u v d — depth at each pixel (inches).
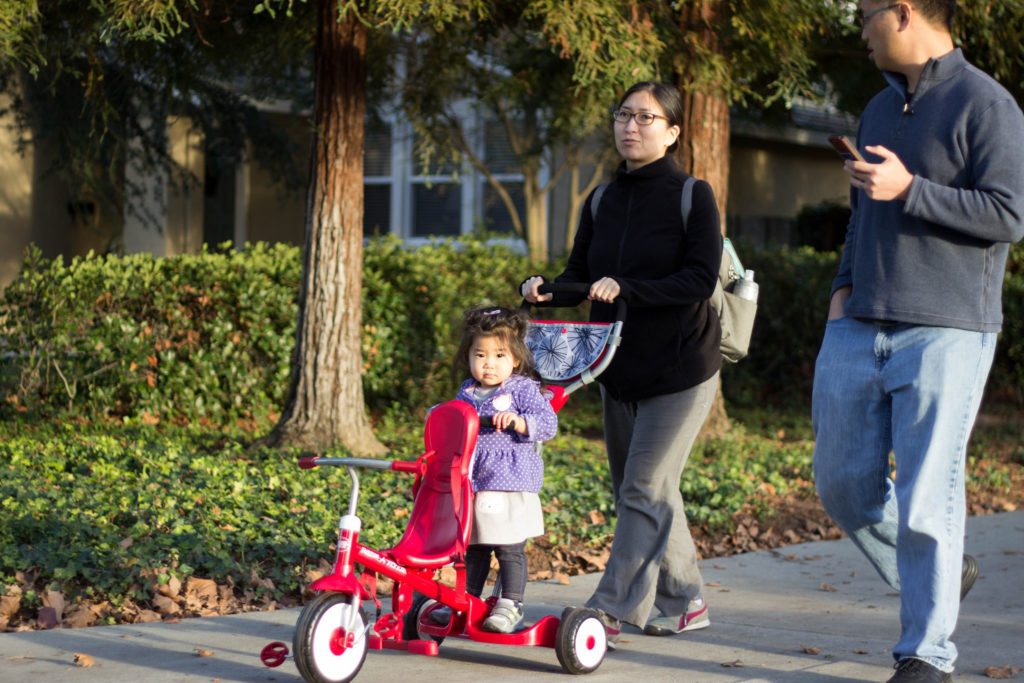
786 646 203.9
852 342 173.2
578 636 179.2
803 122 900.6
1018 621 226.4
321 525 278.7
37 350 448.1
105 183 633.6
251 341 485.1
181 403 473.4
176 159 815.1
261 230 955.3
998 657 195.6
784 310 649.0
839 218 917.8
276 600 240.5
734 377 642.8
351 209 399.9
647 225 198.2
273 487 323.0
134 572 235.5
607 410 209.6
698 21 390.9
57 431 422.0
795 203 989.2
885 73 170.4
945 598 161.3
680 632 212.2
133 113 604.7
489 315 187.6
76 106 554.9
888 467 174.7
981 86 160.9
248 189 930.1
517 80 542.9
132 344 457.4
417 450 419.2
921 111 165.2
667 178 198.5
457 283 544.4
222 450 394.9
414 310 529.7
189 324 479.5
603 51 331.3
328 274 398.0
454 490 176.1
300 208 987.3
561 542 296.8
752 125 791.1
